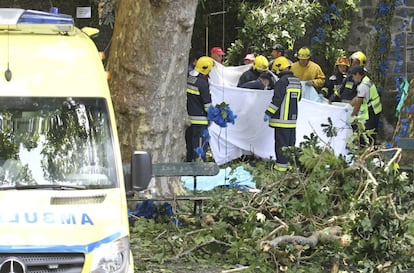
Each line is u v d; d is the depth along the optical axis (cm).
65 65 846
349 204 1083
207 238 1090
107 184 791
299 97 1653
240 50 2172
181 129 1335
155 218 1236
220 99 1738
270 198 1134
